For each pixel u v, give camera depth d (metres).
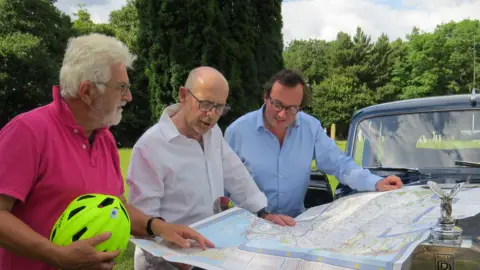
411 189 2.75
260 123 3.25
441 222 1.80
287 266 1.84
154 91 11.91
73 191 1.95
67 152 1.96
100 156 2.15
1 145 1.85
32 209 1.92
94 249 1.73
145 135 2.62
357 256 1.76
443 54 45.56
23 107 25.86
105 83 1.92
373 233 2.11
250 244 2.06
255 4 10.83
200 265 1.87
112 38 2.04
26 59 23.22
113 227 1.79
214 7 10.66
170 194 2.63
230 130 3.37
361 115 3.80
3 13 24.45
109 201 1.88
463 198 2.43
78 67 1.90
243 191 2.90
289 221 2.55
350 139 3.79
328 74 49.59
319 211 2.69
